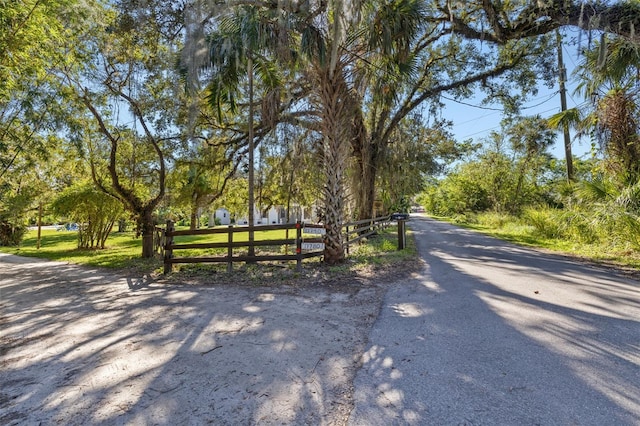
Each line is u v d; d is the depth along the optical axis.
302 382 2.64
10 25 6.62
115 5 8.17
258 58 8.59
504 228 19.20
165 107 10.62
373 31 6.94
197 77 6.91
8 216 16.06
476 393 2.38
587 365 2.73
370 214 13.73
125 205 12.55
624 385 2.42
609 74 8.88
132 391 2.56
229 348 3.35
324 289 5.74
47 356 3.29
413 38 7.35
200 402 2.39
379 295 5.23
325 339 3.53
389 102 8.76
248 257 7.56
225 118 11.62
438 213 50.16
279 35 6.63
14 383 2.76
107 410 2.31
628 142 8.75
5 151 8.41
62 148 12.03
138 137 11.50
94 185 14.44
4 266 10.19
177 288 6.31
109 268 9.45
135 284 6.92
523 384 2.48
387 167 13.91
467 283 5.67
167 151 12.01
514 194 27.34
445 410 2.20
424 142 17.89
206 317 4.39
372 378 2.67
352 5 6.18
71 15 8.02
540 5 7.26
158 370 2.91
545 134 22.09
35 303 5.52
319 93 7.75
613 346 3.08
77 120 10.31
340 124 7.84
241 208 23.41
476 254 9.25
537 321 3.77
